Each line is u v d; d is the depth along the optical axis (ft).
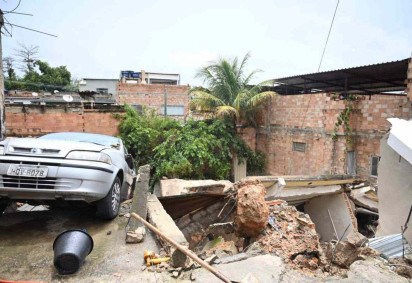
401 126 16.53
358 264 11.64
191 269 10.23
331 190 25.31
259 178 20.54
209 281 9.48
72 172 12.07
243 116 43.91
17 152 12.12
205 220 20.93
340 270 11.17
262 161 43.50
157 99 68.44
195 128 42.06
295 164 37.58
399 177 17.31
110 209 13.85
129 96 67.05
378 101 28.94
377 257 12.54
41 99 58.34
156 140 40.42
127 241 12.09
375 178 29.19
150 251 11.02
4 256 10.84
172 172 36.01
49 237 12.59
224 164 40.04
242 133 44.29
